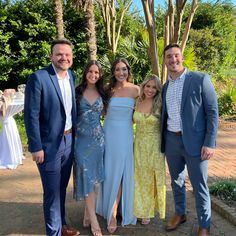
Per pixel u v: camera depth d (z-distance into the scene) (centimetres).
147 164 345
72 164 331
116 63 347
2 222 371
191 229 353
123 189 354
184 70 319
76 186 342
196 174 319
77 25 1075
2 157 554
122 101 344
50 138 303
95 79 333
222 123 941
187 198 427
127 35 1241
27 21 1045
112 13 1088
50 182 310
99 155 344
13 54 1034
